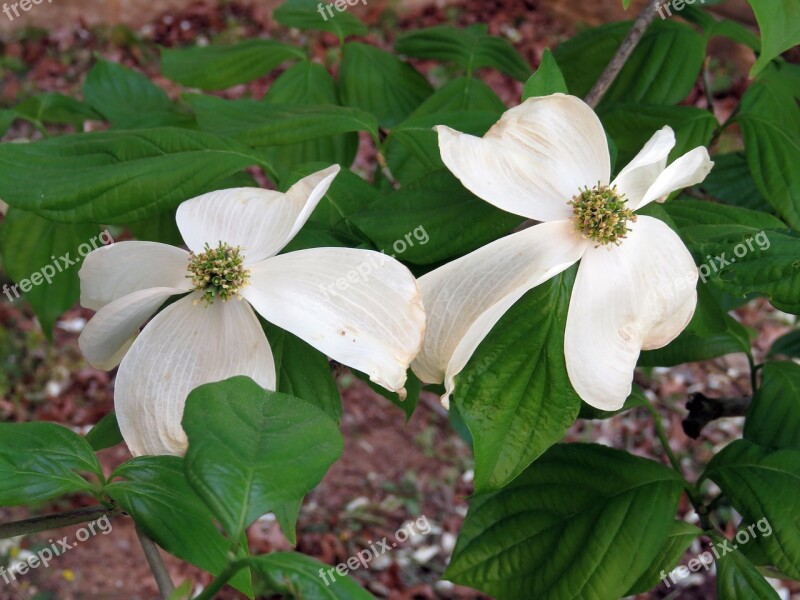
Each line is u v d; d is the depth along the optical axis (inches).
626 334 13.9
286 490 12.3
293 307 13.6
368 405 53.9
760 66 13.7
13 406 50.9
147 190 15.0
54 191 14.8
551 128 14.1
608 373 13.8
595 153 14.2
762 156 17.8
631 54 19.8
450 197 14.5
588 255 14.0
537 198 14.1
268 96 20.5
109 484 13.9
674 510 16.2
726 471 16.3
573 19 70.4
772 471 16.0
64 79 68.6
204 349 13.9
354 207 15.8
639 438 50.8
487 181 13.9
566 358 13.9
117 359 14.7
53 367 52.7
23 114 21.2
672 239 14.1
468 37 21.5
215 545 13.9
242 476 12.3
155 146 15.3
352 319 13.4
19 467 13.7
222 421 12.6
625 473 16.4
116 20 72.3
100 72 22.2
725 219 15.9
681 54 19.6
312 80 20.8
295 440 12.6
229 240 14.1
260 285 13.8
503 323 14.0
